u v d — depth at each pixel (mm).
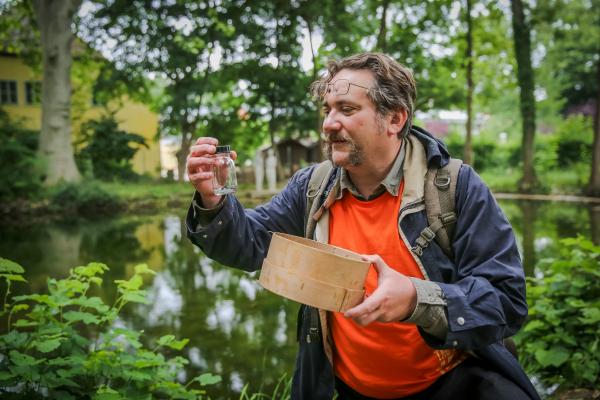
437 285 1270
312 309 1594
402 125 1452
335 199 1585
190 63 24172
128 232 10938
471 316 1257
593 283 3176
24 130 19781
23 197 15555
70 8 18234
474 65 24984
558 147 28609
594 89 28703
